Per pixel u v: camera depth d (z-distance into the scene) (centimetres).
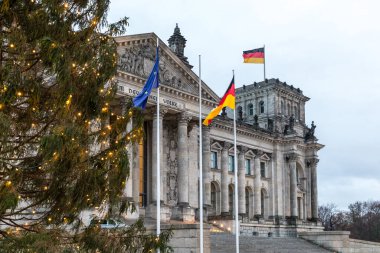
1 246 2952
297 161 15638
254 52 8750
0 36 3116
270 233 14450
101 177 3259
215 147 13338
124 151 3419
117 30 3669
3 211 2878
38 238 2956
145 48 9419
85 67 3309
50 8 3197
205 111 10488
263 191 15038
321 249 9538
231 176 13875
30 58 3186
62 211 3250
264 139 14925
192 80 10262
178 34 10962
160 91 9588
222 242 8612
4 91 2973
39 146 3014
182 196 9856
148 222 8681
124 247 3456
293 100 17075
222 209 13125
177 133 10294
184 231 6181
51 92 3241
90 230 3369
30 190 3272
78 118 3288
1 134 2811
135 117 3797
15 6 3192
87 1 3488
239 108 16912
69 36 3344
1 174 3084
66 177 3128
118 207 3609
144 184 9981
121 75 8700
